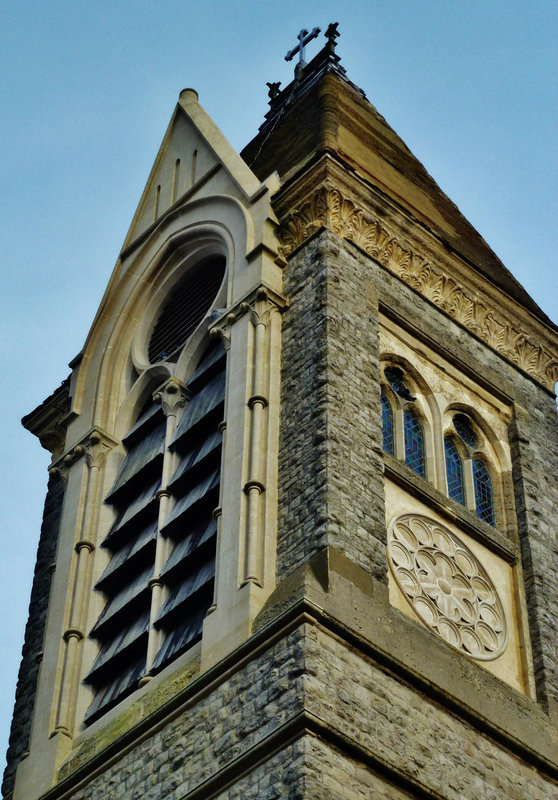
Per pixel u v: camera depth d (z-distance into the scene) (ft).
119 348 145.79
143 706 118.01
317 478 119.03
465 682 117.08
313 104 159.33
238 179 143.54
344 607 112.47
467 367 139.13
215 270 143.54
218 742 109.50
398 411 132.26
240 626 114.01
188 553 123.75
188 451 132.16
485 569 127.85
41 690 128.06
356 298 132.77
